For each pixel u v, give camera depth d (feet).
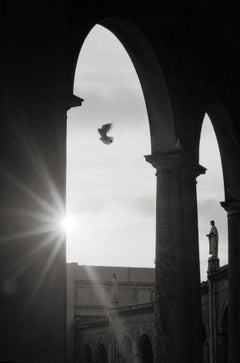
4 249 39.55
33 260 41.01
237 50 76.54
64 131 44.60
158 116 65.77
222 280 151.53
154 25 63.10
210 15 71.10
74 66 51.06
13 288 39.63
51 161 43.29
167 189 64.80
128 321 220.43
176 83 66.33
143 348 216.13
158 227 64.69
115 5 57.36
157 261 64.28
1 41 40.91
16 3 42.22
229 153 81.51
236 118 79.41
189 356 62.75
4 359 38.47
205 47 71.97
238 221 82.58
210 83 72.95
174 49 66.54
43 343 40.98
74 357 267.80
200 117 70.18
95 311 283.59
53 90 44.16
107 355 238.07
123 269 299.17
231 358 80.23
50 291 41.81
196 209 66.44
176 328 62.80
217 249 159.33
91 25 53.78
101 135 57.82
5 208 39.88
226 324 151.64
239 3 71.67
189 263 65.16
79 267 290.15
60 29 45.39
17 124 41.32
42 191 42.29
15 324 39.42
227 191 82.84
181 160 65.31
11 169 40.57
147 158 65.87
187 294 63.77
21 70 42.09
